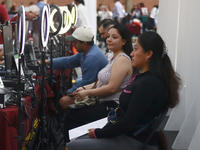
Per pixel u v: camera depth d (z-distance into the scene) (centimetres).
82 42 345
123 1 1983
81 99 298
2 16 432
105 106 291
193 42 329
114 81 278
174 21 413
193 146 282
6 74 292
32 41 483
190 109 322
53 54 476
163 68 206
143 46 208
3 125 228
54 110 346
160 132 214
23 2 1806
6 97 244
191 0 339
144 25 1412
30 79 312
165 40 438
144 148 209
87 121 293
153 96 202
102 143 212
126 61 280
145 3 1973
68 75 494
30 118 272
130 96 210
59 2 1841
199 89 308
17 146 226
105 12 1383
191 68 337
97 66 339
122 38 290
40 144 295
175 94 206
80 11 673
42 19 269
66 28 392
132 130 211
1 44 355
